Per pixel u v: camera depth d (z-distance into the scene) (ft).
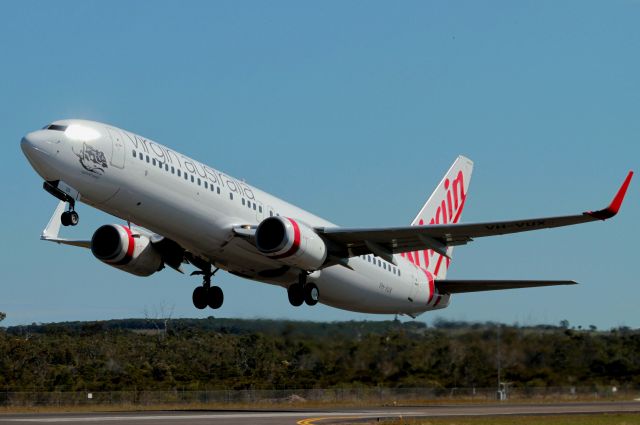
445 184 433.48
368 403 469.57
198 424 232.53
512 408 401.90
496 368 547.90
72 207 280.51
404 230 319.06
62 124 279.28
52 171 272.72
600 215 289.53
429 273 415.03
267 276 337.52
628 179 281.95
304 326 535.60
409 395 503.61
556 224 305.12
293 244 304.09
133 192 287.89
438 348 553.23
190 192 300.81
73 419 255.91
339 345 544.21
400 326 567.59
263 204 330.54
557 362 559.38
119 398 454.81
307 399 480.64
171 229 304.09
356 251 339.57
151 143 298.56
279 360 545.03
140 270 335.26
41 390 535.19
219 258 323.16
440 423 270.26
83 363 614.34
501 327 567.59
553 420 291.38
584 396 540.93
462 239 329.52
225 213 312.29
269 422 247.70
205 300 354.33
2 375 569.23
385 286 381.60
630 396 538.47
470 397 521.24
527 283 392.27
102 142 280.51
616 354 565.53
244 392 469.57
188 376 573.74
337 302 371.15
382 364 541.34
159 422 239.50
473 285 408.67
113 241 330.75
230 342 617.21
